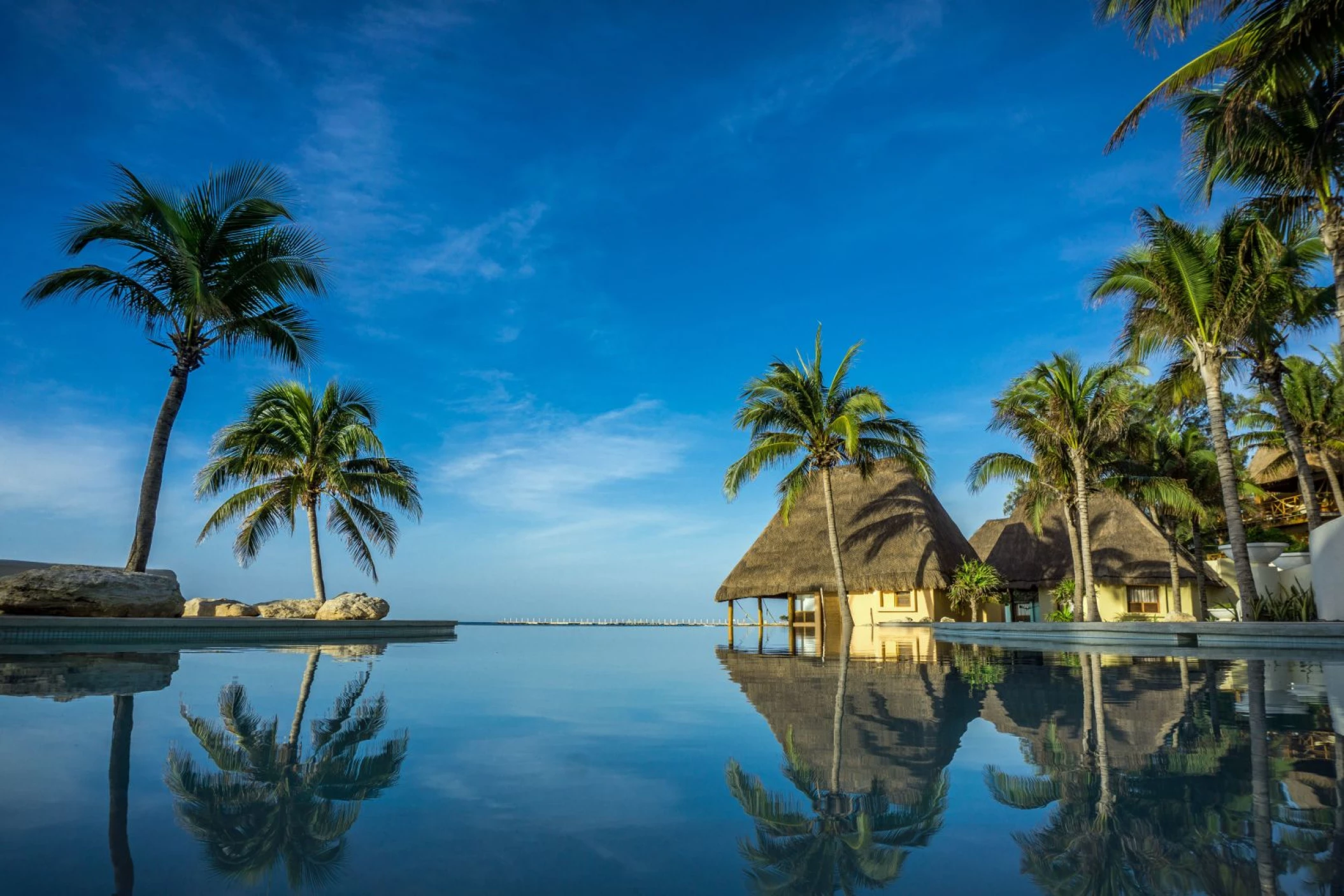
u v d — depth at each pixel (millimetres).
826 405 24438
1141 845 2270
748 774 3248
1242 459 29891
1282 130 13539
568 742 4008
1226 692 6062
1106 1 12508
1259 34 11609
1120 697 5715
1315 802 2717
